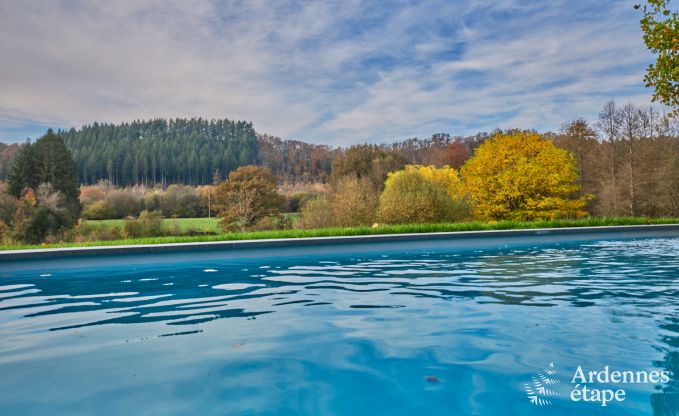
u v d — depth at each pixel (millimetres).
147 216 40719
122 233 37906
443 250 10789
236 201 41188
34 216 36969
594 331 3904
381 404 2547
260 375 2979
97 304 5250
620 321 4219
